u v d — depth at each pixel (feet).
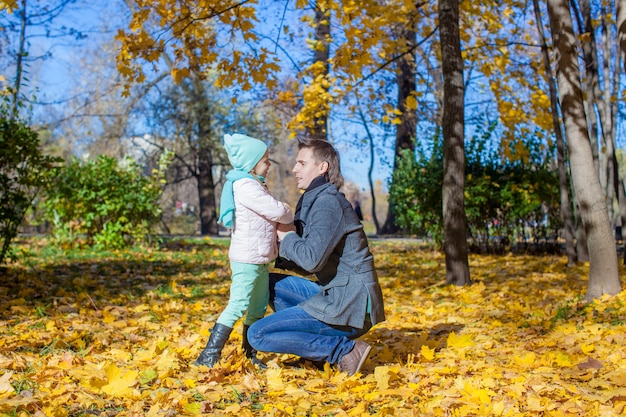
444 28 27.07
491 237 45.70
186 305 21.49
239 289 12.21
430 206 43.70
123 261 35.76
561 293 23.38
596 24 35.94
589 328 16.17
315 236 11.25
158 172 46.60
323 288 11.87
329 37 31.71
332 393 11.18
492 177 42.80
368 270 11.74
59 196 41.73
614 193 39.60
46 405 9.74
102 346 14.53
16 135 26.08
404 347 14.87
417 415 9.84
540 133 36.83
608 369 12.57
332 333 11.95
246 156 12.14
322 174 12.03
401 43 32.96
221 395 10.86
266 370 12.51
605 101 34.55
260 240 12.05
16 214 27.14
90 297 22.03
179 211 112.57
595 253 20.17
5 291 22.63
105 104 91.25
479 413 9.90
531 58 43.96
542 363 13.24
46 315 18.67
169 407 9.96
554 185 41.75
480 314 20.13
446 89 27.12
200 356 12.42
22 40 49.88
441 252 43.78
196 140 92.63
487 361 13.80
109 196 42.42
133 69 23.67
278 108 48.39
